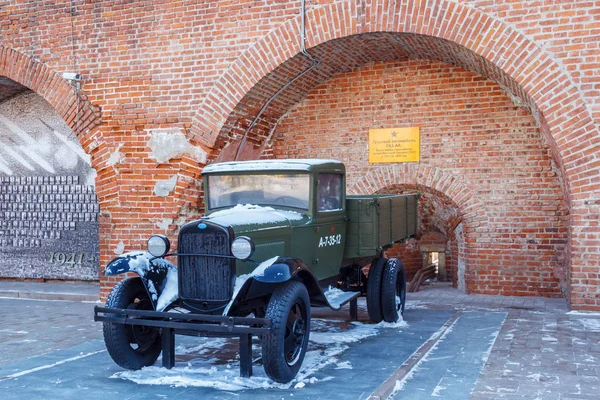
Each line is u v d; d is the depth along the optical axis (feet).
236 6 32.50
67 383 18.15
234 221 18.92
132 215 34.40
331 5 30.86
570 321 26.61
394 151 35.88
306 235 21.74
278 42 31.86
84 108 35.17
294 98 36.99
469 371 18.98
